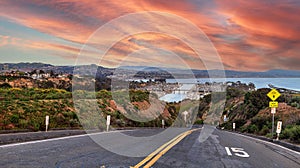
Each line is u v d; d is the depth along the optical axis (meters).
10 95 31.22
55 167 7.20
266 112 39.97
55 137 15.22
